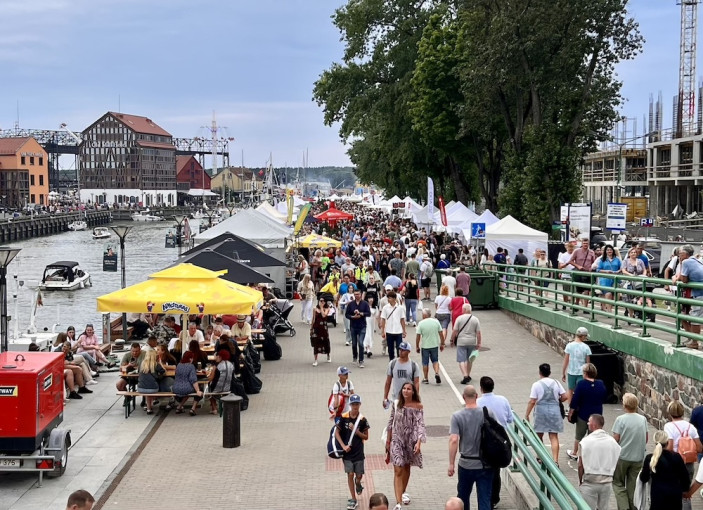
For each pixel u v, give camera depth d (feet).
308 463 48.06
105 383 70.33
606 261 73.31
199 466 47.52
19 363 44.96
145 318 96.07
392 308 73.67
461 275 103.14
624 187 320.29
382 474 45.55
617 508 39.29
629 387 58.85
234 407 51.13
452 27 183.62
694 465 36.65
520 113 158.61
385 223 228.63
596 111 149.18
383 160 244.42
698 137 254.47
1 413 43.24
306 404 62.08
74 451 50.26
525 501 37.06
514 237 116.67
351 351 83.46
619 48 145.28
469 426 34.96
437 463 47.11
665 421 52.54
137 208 623.77
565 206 121.29
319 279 128.57
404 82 204.33
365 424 40.09
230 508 40.73
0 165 533.14
